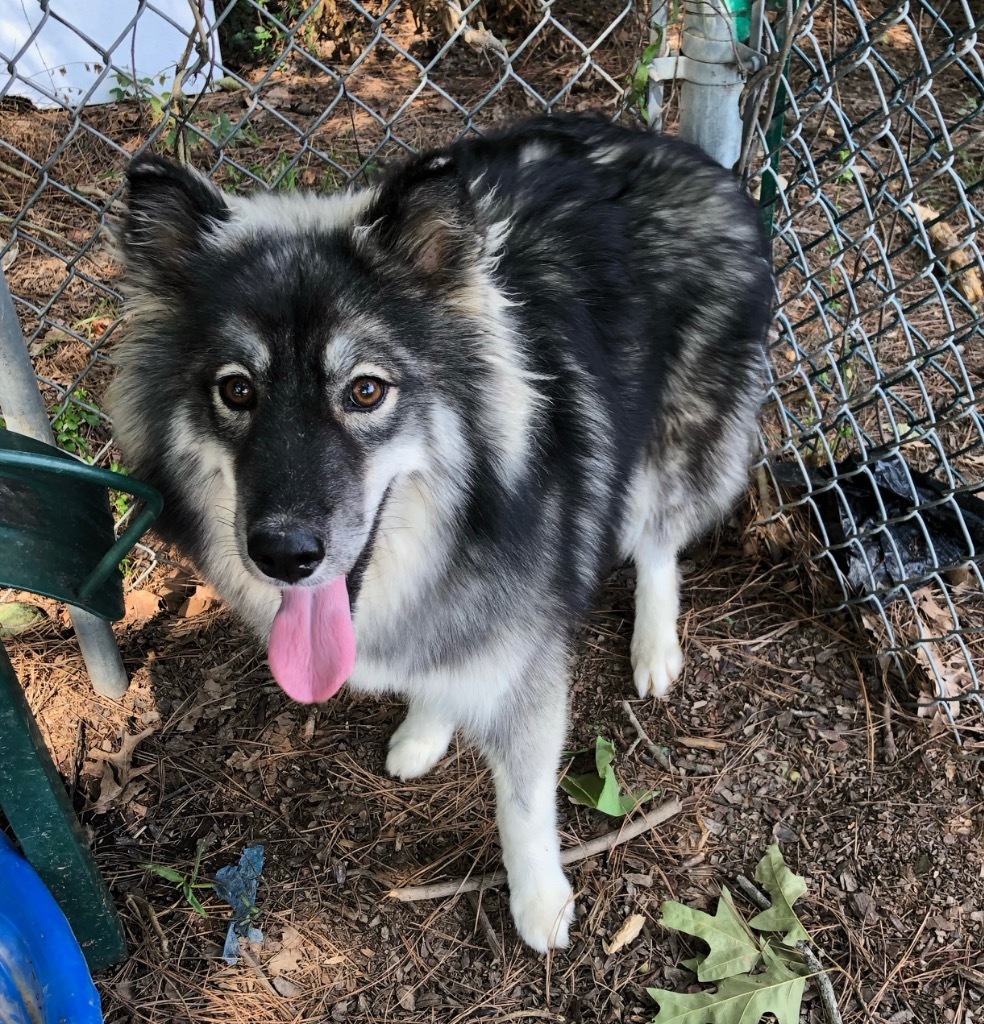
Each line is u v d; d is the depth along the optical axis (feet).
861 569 3.02
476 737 2.31
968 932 2.35
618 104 2.98
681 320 2.61
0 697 1.84
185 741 2.77
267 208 2.11
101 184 4.52
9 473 1.83
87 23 5.06
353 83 5.80
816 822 2.59
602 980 2.31
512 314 2.10
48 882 2.10
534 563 2.13
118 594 2.05
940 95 5.55
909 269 4.32
